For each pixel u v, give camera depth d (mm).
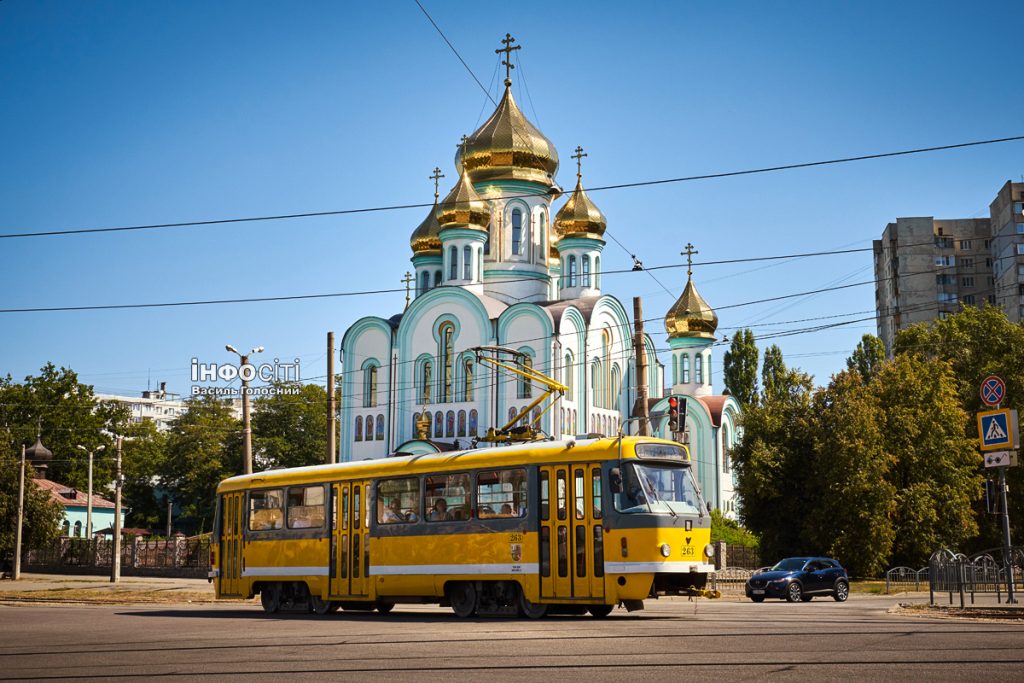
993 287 112188
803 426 52562
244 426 45156
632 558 23094
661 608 30000
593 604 23531
